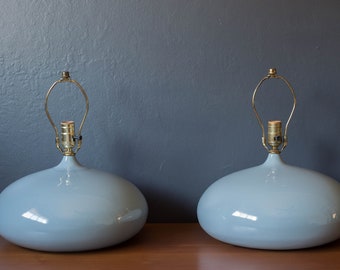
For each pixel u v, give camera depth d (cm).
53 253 84
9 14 101
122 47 102
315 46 103
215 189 88
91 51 102
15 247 88
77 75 102
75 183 85
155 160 105
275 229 80
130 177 105
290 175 86
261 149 105
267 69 103
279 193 82
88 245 82
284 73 103
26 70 102
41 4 101
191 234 96
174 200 106
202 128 104
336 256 82
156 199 106
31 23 101
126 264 79
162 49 102
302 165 105
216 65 103
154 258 82
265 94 104
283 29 102
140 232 97
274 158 91
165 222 106
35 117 103
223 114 104
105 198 83
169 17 102
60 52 102
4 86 102
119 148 104
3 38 101
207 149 105
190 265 79
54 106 103
